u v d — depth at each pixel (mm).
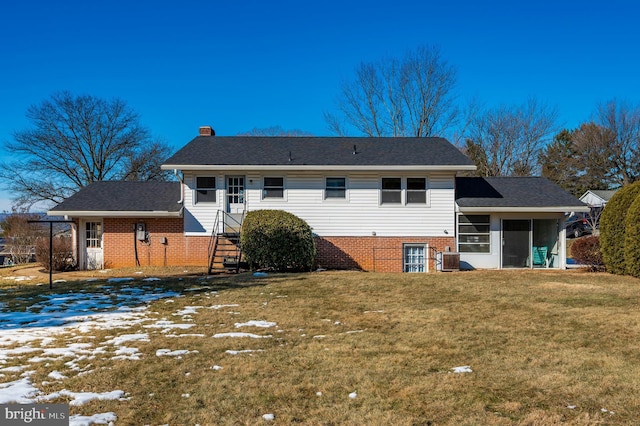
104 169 37219
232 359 6152
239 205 18953
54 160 35219
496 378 5328
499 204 18469
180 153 19312
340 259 18875
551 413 4387
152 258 19125
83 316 9094
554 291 11469
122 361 6070
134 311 9594
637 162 41281
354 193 18953
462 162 18609
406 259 18969
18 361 6059
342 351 6504
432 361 6004
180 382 5312
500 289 11898
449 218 18891
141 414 4449
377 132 37844
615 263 15430
